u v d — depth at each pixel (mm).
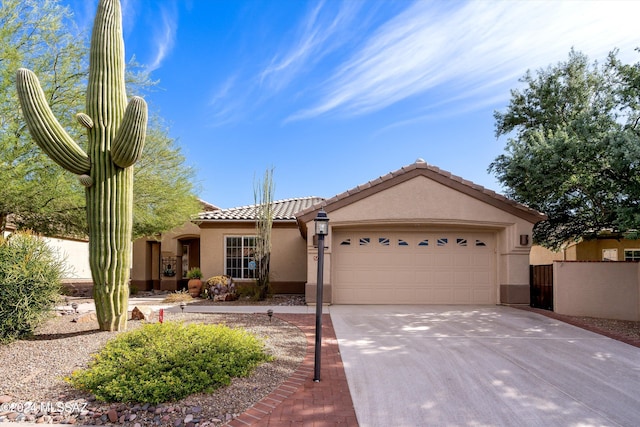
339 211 13188
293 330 9352
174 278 21375
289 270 19000
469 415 4941
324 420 4750
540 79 15656
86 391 5336
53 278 8008
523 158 12219
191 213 17766
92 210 8109
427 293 13766
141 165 14828
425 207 13117
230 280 16453
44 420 4652
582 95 14773
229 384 5535
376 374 6344
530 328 9758
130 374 5438
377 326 9898
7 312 7246
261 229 15875
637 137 9953
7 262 7367
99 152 8078
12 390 5387
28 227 13805
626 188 10672
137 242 21734
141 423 4602
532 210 13062
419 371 6504
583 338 8789
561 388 5828
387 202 13172
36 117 7391
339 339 8547
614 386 5926
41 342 7477
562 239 15641
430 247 13914
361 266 13867
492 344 8203
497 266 13750
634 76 10633
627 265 11172
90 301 15000
